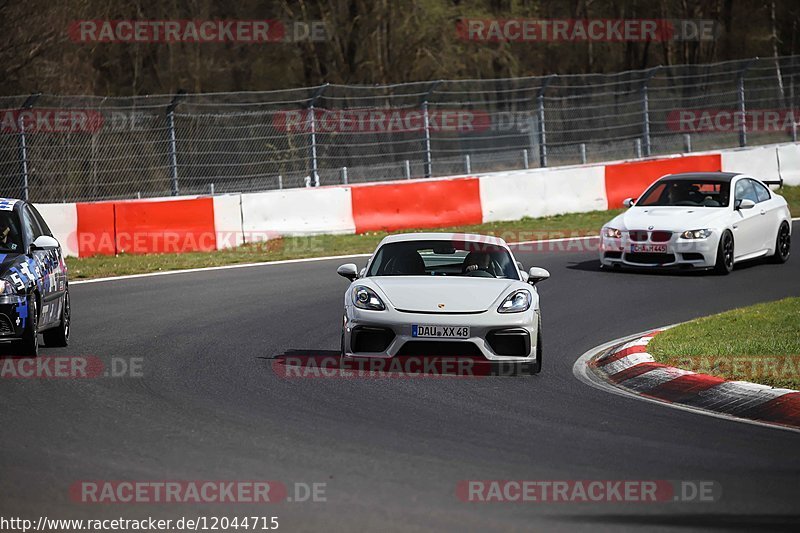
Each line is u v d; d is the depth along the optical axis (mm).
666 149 117250
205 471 23172
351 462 24031
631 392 33875
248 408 30047
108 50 143500
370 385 33719
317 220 82625
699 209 65062
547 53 173875
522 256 71688
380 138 114000
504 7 159500
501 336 35594
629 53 177625
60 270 42031
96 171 90188
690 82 172500
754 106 162375
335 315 49500
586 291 57625
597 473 23375
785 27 181750
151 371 35938
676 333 42594
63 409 29719
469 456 24750
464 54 153375
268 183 99500
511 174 90812
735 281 60844
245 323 47188
